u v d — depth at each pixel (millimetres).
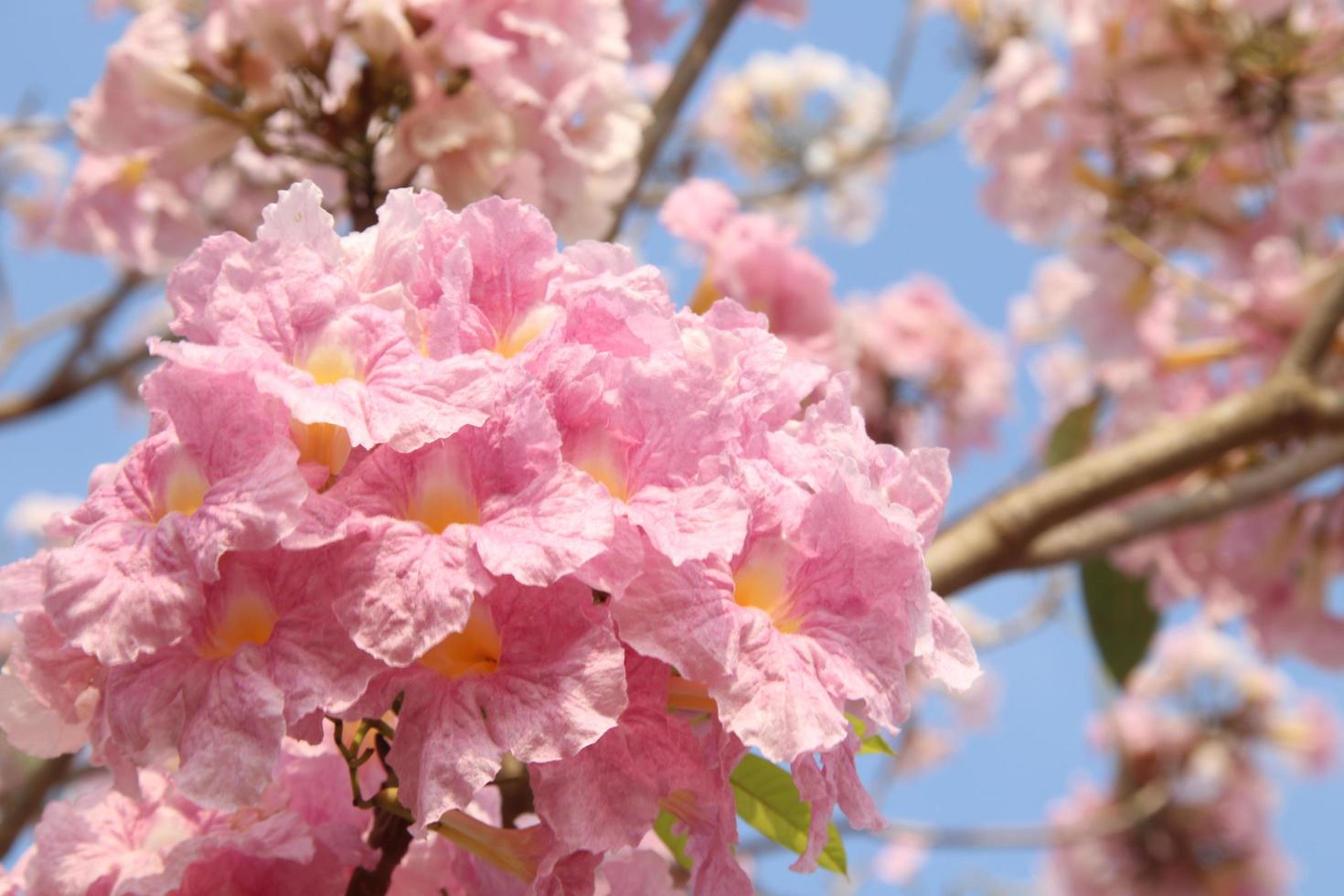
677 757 609
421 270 640
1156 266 1359
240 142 1030
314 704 589
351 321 623
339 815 667
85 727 634
